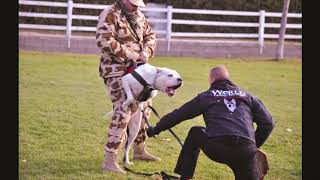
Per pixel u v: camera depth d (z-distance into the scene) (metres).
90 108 12.58
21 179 7.61
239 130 6.62
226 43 26.12
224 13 26.14
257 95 15.67
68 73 17.83
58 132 10.27
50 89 14.73
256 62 24.17
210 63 22.81
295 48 26.86
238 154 6.60
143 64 8.15
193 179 8.02
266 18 32.09
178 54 25.16
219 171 8.48
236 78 18.84
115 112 8.15
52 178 7.71
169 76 7.89
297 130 11.36
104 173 8.02
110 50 7.99
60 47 23.62
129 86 7.98
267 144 10.16
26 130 10.24
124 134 8.20
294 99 15.25
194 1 31.61
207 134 6.70
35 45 23.33
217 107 6.77
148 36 8.53
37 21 28.67
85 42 23.88
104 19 8.07
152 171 8.33
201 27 31.81
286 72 21.17
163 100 14.02
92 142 9.73
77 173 7.98
